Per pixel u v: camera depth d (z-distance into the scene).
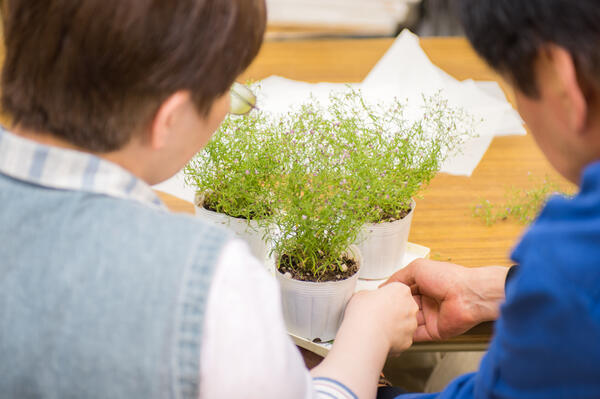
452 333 1.32
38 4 0.92
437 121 1.48
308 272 1.27
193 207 1.64
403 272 1.37
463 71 2.39
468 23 0.94
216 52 0.96
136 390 0.91
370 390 1.13
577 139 0.93
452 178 1.79
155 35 0.92
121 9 0.91
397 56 2.16
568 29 0.87
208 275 0.92
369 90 2.06
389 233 1.35
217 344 0.92
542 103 0.93
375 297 1.25
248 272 0.94
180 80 0.95
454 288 1.30
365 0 3.38
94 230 0.93
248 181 1.31
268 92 2.05
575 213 0.87
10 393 0.93
